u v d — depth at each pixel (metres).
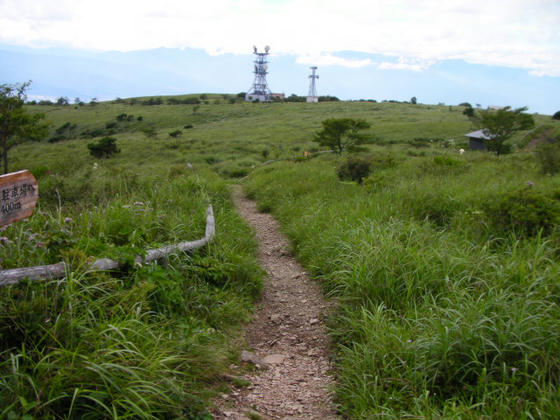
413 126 61.00
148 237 5.56
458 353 3.22
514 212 5.88
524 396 2.80
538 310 3.60
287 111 97.44
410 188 8.79
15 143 28.97
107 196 8.42
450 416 2.65
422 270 4.72
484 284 4.31
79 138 72.25
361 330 4.16
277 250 8.04
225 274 5.48
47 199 7.95
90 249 4.20
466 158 17.23
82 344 2.91
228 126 76.81
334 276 5.69
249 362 3.95
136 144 48.09
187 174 15.81
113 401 2.51
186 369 3.30
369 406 3.03
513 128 31.16
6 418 2.18
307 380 3.74
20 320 2.87
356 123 30.69
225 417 2.93
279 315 5.23
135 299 3.79
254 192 15.26
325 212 8.84
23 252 3.74
